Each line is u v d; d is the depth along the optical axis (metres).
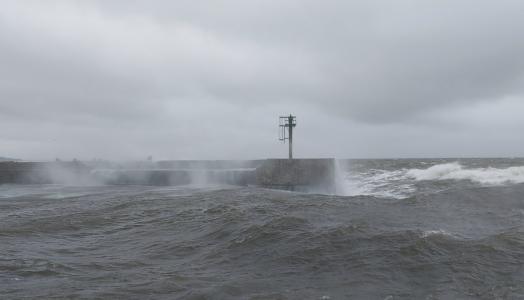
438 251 7.62
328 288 6.14
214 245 8.70
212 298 5.77
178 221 11.34
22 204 16.05
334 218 10.59
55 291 6.06
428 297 5.77
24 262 7.64
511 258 7.26
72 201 16.34
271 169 21.89
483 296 5.79
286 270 6.96
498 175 27.16
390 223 9.98
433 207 12.41
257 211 11.97
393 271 6.76
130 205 14.46
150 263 7.64
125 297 5.81
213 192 18.23
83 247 8.98
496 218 10.89
